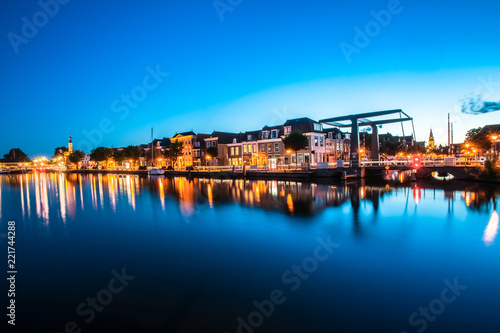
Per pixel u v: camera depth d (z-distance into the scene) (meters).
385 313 5.82
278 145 55.94
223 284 7.33
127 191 29.48
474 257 8.83
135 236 12.02
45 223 14.69
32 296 6.88
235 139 63.50
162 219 15.27
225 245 10.55
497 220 13.46
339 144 62.00
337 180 37.81
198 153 72.31
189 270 8.30
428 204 17.86
